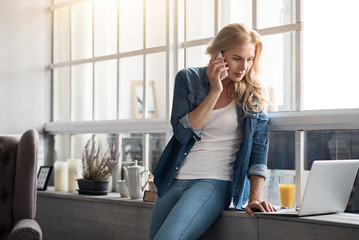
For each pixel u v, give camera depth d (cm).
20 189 276
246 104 236
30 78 384
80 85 375
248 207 226
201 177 234
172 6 308
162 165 244
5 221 282
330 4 242
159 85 320
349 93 237
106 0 355
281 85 262
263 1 268
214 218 233
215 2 287
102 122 354
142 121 326
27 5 383
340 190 217
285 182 243
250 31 230
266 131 243
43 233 351
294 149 258
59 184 357
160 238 216
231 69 229
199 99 238
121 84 345
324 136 247
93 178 328
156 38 322
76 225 323
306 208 207
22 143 283
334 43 241
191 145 237
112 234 297
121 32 345
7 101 371
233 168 240
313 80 248
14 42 375
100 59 358
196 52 298
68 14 385
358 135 234
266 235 219
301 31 251
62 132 383
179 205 225
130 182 297
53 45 397
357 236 189
